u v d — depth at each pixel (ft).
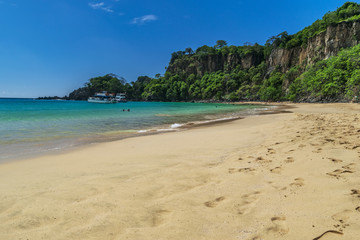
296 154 15.57
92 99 317.01
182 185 11.82
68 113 91.35
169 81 502.79
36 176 14.46
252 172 13.15
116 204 9.65
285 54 303.89
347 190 8.98
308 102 202.90
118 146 25.25
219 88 399.03
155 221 8.07
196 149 21.21
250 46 432.25
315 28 264.11
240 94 357.82
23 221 8.43
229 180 12.16
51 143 28.40
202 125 46.73
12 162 19.03
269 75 318.04
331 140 18.29
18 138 32.32
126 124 51.47
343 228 6.58
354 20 194.70
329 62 185.98
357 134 19.61
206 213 8.49
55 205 9.75
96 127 45.73
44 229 7.80
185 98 463.01
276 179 11.54
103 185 12.16
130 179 13.09
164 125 48.85
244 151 18.94
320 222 7.06
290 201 8.82
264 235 6.74
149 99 496.23
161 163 16.62
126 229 7.57
